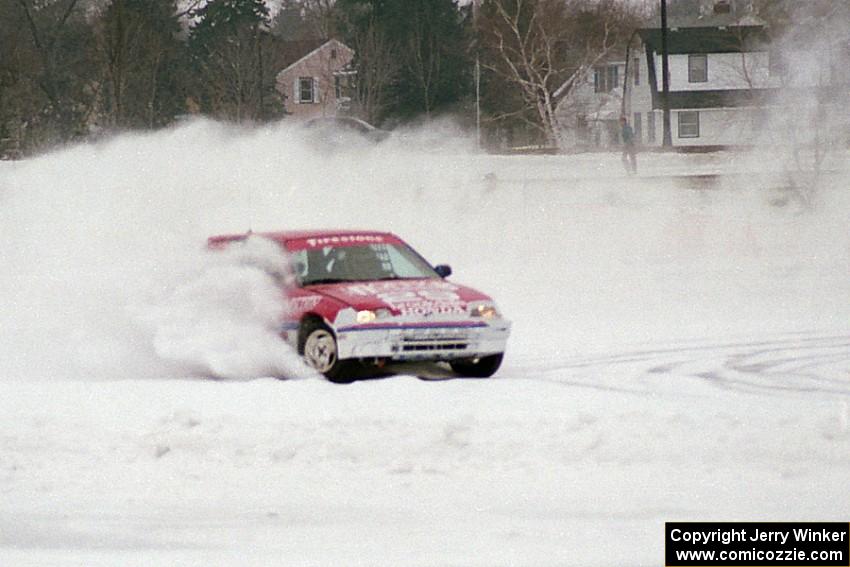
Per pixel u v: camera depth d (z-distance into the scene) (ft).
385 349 115.75
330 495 78.38
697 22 647.15
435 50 597.52
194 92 574.56
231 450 88.79
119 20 473.67
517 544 67.92
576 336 154.81
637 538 68.74
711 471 81.56
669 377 119.96
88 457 88.69
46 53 567.59
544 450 86.99
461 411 99.76
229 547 68.49
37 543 69.87
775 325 161.99
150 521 73.92
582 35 603.26
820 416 95.96
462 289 123.03
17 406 105.91
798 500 75.05
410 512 74.59
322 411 100.53
